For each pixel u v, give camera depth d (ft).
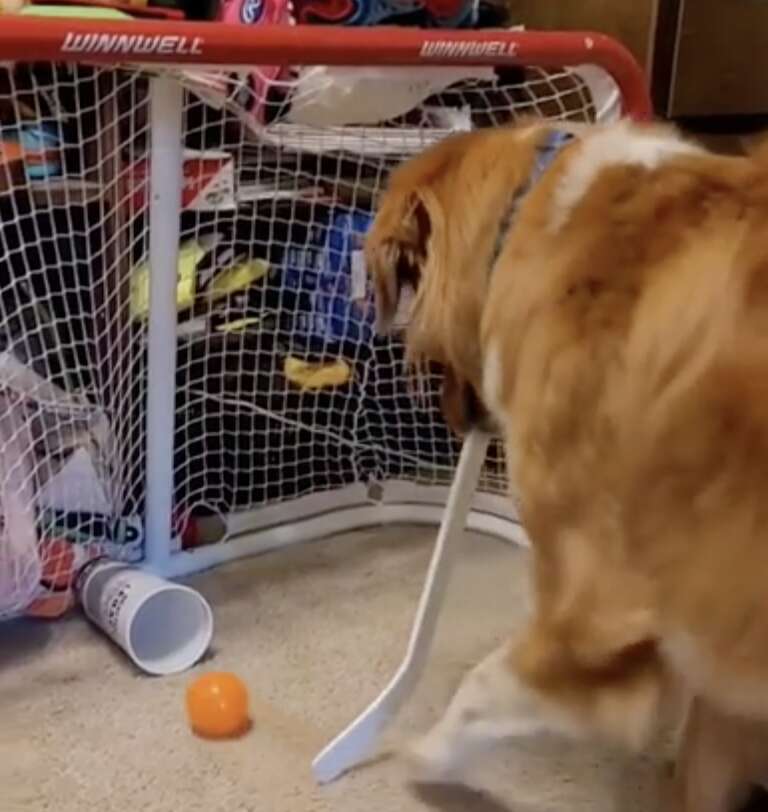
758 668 3.89
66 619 6.26
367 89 6.16
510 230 4.46
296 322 7.25
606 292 4.04
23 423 6.30
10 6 5.65
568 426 4.11
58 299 6.46
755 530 3.73
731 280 3.77
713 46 7.55
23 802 4.97
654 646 4.11
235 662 5.96
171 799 5.02
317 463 7.52
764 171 4.01
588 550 4.17
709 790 4.75
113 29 4.77
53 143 6.09
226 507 7.15
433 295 4.81
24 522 6.17
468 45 5.51
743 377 3.70
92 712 5.55
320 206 7.03
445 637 6.23
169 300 6.04
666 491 3.90
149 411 6.27
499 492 7.31
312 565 6.93
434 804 5.06
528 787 5.18
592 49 5.86
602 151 4.31
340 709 5.64
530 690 4.42
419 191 4.84
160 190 5.81
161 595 6.04
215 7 6.52
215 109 6.24
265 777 5.17
